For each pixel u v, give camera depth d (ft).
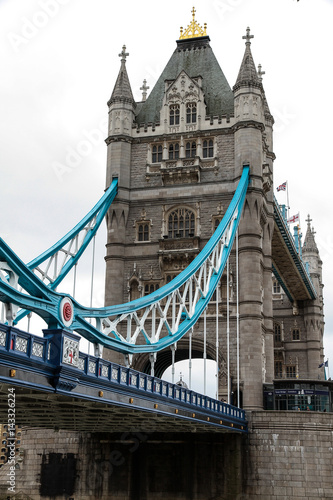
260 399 193.67
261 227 222.07
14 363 78.69
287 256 287.69
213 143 220.43
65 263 182.09
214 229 212.02
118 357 204.44
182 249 210.59
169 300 146.41
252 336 197.67
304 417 179.42
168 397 127.13
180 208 216.54
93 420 137.18
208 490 175.73
